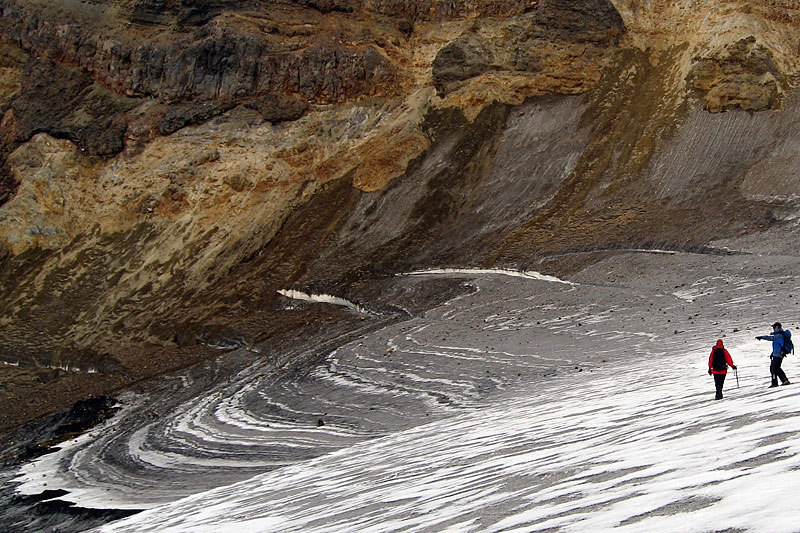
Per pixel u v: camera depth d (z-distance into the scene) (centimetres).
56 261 6988
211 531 1357
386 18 8369
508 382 2978
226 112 7825
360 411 3122
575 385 2458
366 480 1521
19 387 5256
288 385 3884
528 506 823
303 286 6031
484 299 4906
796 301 3391
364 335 4688
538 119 7344
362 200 6981
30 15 8294
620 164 6556
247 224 6956
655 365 2450
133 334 5916
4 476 3338
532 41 7775
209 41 7981
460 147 7250
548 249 5681
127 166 7638
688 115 6700
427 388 3216
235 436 3212
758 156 6062
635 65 7488
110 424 3991
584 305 4266
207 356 5212
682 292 4150
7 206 7288
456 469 1332
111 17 8319
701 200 5784
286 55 7981
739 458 761
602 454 1042
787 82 6669
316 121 7725
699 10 7538
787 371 1634
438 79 7781
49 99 8019
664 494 691
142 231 7138
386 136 7456
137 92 8069
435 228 6544
